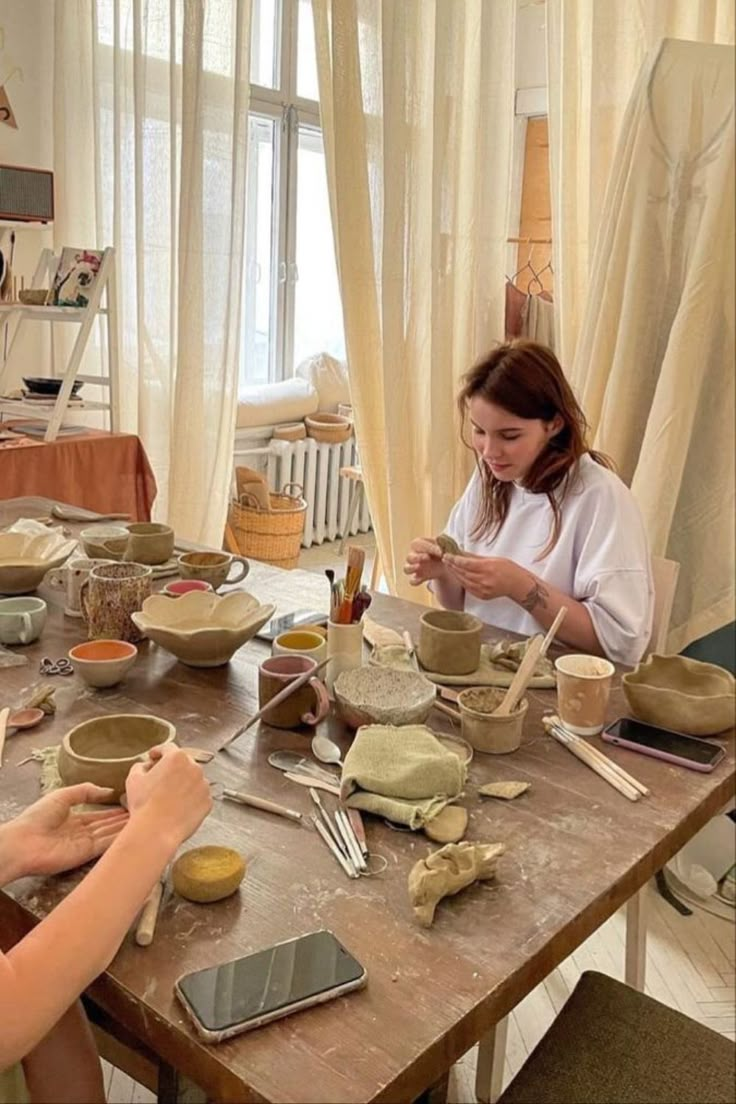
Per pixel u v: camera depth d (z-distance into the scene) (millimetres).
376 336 3020
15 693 1268
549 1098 972
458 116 2738
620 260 2098
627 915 1617
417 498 3027
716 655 2174
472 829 965
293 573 1835
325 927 804
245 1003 698
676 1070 1009
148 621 1374
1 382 3471
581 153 2438
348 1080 642
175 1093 819
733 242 1978
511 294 3115
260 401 4762
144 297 3545
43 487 3025
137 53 3322
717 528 2088
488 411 1633
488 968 756
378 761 1022
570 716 1178
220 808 993
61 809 894
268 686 1181
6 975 696
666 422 2008
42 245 3713
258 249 4867
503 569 1489
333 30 2789
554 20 2402
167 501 3633
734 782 1108
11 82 3510
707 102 1952
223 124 3311
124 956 763
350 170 2891
